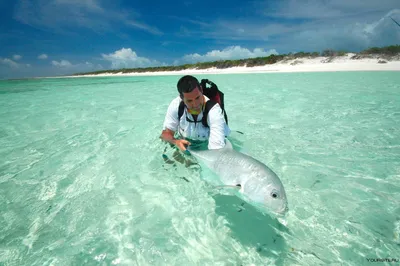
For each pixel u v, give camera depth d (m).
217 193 2.08
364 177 2.30
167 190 2.21
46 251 1.54
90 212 1.92
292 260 1.44
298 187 2.17
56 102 7.36
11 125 4.44
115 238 1.65
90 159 2.90
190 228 1.74
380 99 5.89
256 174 1.68
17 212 1.92
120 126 4.26
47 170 2.62
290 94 7.37
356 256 1.44
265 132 3.70
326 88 8.40
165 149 3.15
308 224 1.72
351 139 3.27
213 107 2.48
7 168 2.67
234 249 1.55
